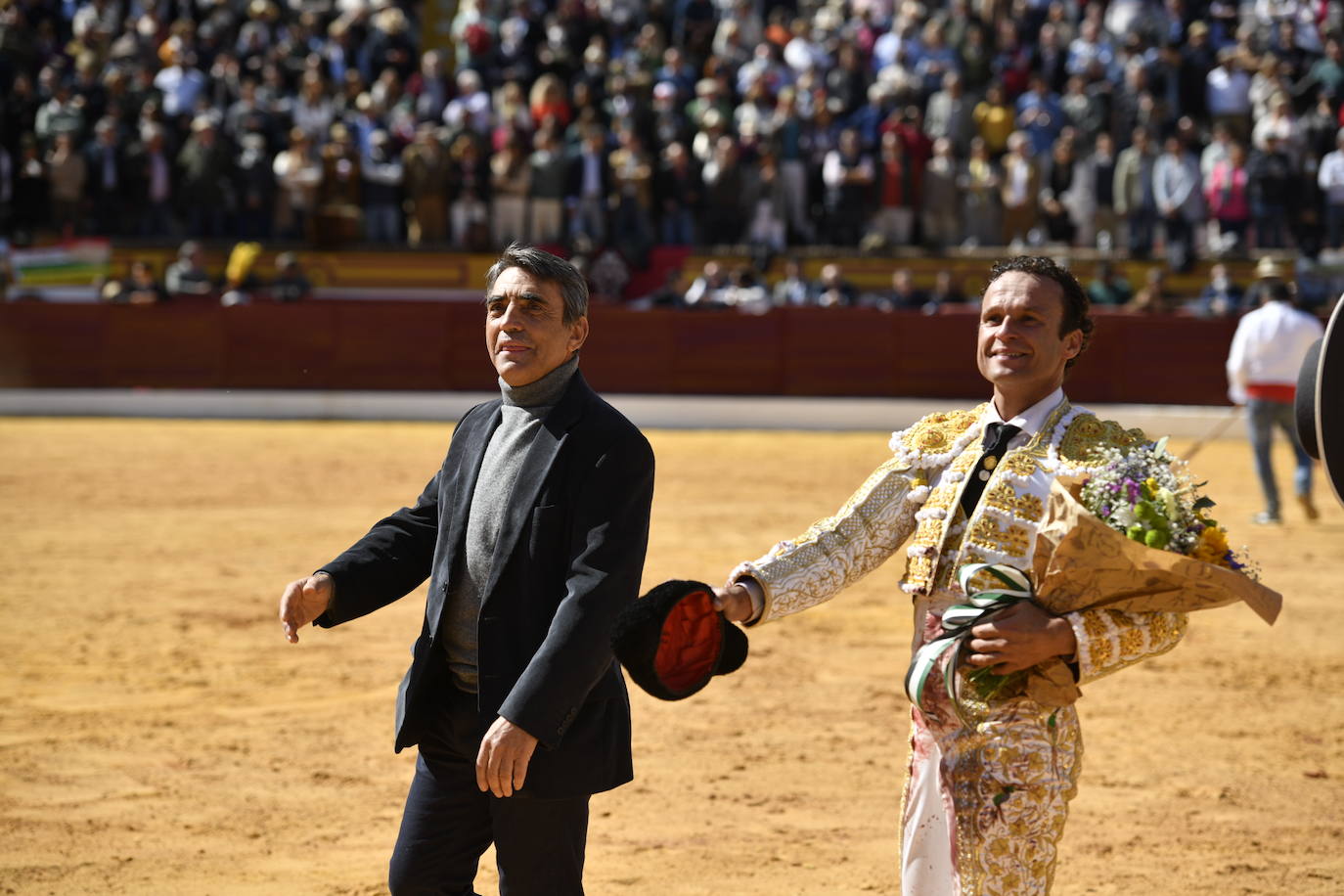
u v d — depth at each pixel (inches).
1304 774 464.1
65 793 429.1
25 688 552.1
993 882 215.3
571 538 233.6
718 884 361.1
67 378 1625.2
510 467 240.7
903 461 234.1
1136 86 1723.7
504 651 232.8
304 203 1740.9
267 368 1654.8
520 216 1733.5
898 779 451.5
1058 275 227.1
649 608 200.4
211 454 1301.7
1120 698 559.2
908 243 1761.8
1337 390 239.3
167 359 1638.8
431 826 246.7
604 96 1798.7
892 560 869.8
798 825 407.2
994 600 208.4
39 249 1669.5
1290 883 366.9
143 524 936.3
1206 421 1596.9
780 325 1660.9
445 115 1804.9
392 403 1628.9
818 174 1740.9
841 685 571.8
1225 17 1894.7
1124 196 1699.1
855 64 1804.9
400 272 1740.9
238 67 1769.2
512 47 1830.7
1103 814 422.6
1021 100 1763.0
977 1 1840.6
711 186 1711.4
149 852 380.2
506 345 241.0
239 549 856.3
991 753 216.7
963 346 1653.5
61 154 1667.1
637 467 236.4
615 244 1715.1
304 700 538.3
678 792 435.8
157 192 1712.6
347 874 365.4
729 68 1802.4
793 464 1301.7
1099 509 207.6
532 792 231.6
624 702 245.8
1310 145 1695.4
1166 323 1638.8
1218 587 202.7
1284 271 1675.7
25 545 861.2
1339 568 836.0
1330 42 1779.0
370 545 254.4
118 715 515.5
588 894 352.8
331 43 1823.3
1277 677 595.8
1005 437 227.6
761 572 224.1
